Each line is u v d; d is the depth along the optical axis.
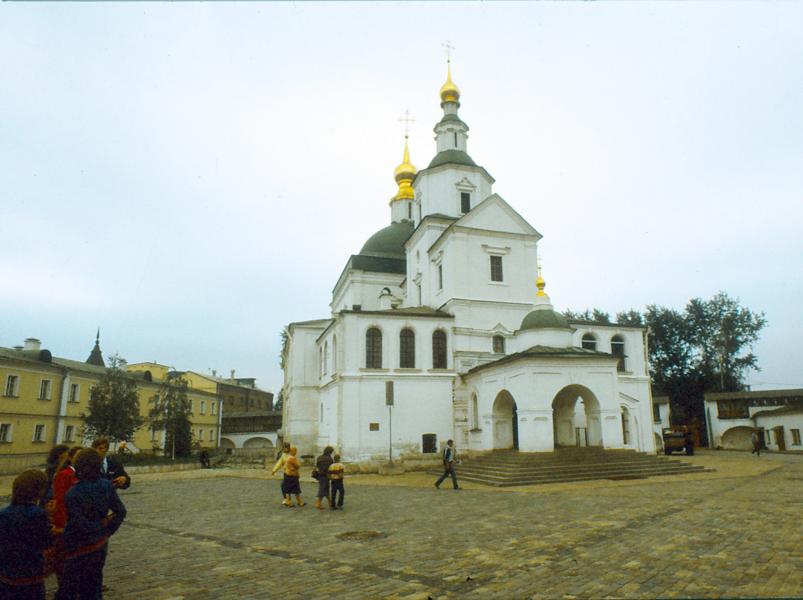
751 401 55.41
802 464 30.61
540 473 23.73
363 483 25.58
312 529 13.16
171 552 10.88
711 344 64.50
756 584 7.66
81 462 6.59
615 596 7.39
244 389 93.69
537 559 9.52
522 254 38.06
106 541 6.54
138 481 29.23
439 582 8.35
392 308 43.00
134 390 42.50
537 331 29.34
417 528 12.94
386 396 31.91
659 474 25.00
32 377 43.09
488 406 30.84
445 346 35.66
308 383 43.88
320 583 8.47
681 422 62.09
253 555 10.49
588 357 27.16
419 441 33.69
